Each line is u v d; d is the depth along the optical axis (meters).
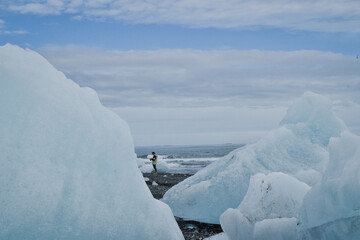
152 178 14.72
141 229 3.34
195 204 6.55
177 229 3.98
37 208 3.03
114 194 3.34
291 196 4.52
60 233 3.05
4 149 3.06
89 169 3.31
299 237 3.98
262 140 6.80
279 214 4.42
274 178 4.65
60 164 3.20
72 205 3.14
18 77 3.32
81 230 3.12
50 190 3.09
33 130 3.19
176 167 24.42
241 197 6.28
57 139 3.25
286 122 7.45
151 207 3.48
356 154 3.77
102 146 3.43
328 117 6.94
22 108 3.23
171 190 7.32
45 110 3.29
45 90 3.37
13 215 2.96
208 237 5.43
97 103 3.70
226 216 4.64
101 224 3.20
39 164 3.12
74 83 3.71
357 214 3.57
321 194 3.87
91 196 3.23
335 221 3.72
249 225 4.33
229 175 6.45
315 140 6.74
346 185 3.67
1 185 2.99
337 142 4.02
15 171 3.04
